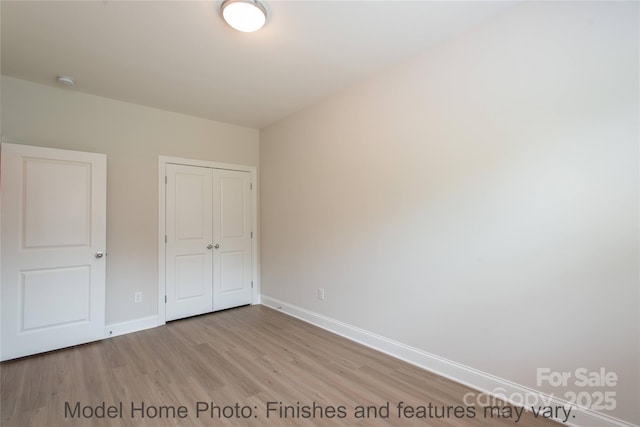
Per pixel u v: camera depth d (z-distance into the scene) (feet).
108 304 10.59
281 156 13.41
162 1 6.22
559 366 5.99
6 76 9.15
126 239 11.03
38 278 9.05
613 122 5.40
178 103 11.44
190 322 11.95
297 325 11.59
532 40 6.30
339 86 10.23
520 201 6.48
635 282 5.21
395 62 8.79
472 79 7.22
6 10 6.41
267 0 6.24
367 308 9.68
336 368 8.20
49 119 9.77
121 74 9.23
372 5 6.43
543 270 6.18
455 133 7.53
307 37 7.54
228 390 7.14
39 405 6.55
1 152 8.63
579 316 5.76
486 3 6.43
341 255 10.57
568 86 5.87
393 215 8.93
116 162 10.93
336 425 5.95
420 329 8.28
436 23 7.05
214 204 13.33
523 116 6.43
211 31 7.25
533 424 5.94
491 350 6.93
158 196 11.81
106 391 7.09
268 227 14.25
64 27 7.02
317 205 11.57
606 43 5.47
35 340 8.95
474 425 5.93
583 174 5.71
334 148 10.84
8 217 8.66
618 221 5.37
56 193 9.39
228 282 13.69
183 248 12.39
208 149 13.20
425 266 8.15
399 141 8.77
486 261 6.98
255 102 11.48
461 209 7.42
